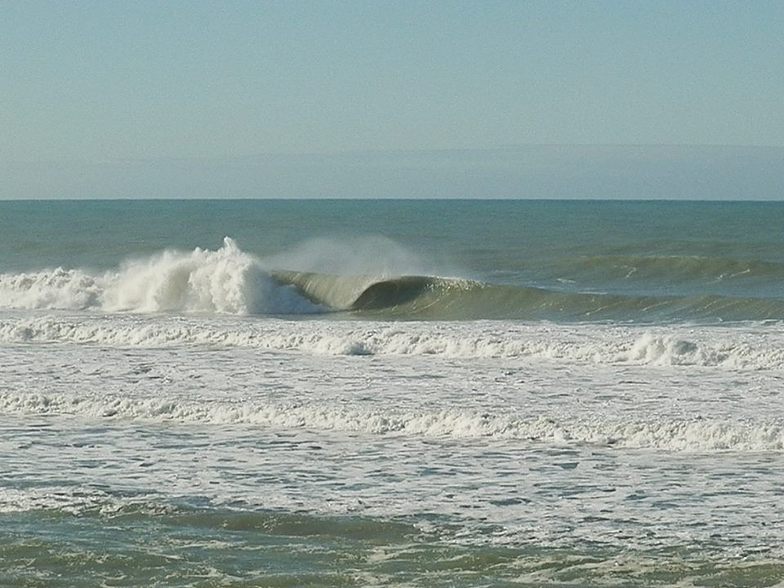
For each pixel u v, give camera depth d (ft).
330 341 96.43
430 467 58.18
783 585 41.52
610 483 54.70
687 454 60.23
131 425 69.26
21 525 49.49
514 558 44.78
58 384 81.00
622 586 41.81
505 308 129.90
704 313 118.21
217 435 66.28
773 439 61.36
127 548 46.52
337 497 52.95
